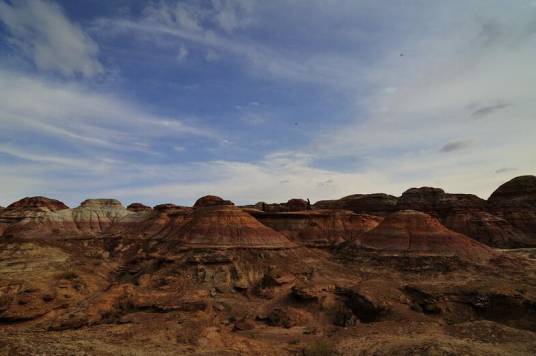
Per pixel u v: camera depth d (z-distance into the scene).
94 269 77.75
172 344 42.16
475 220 144.25
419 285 61.19
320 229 124.50
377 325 49.22
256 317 57.47
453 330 43.88
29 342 37.53
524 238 134.25
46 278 61.81
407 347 36.62
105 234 127.75
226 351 40.75
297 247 93.12
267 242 88.94
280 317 55.91
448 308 53.91
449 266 78.19
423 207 167.75
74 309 54.44
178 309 58.44
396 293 59.41
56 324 48.50
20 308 50.53
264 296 68.38
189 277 73.81
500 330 41.41
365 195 198.00
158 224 122.94
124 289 62.12
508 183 165.00
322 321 56.41
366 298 57.22
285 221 127.62
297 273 78.69
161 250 90.75
